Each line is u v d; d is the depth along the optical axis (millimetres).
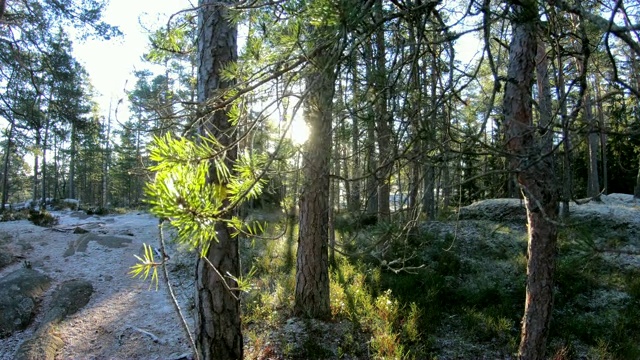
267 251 8453
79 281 7930
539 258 4324
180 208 732
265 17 1475
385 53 1636
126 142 23406
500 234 9484
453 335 5715
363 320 5934
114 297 7480
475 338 5602
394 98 1404
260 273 7852
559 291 6641
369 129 1547
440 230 9547
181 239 795
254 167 1116
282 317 6094
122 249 10148
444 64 1545
